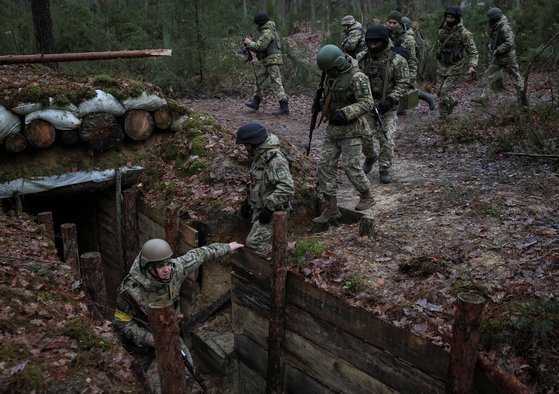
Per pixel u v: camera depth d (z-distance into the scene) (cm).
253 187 482
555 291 397
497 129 855
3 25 1264
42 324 387
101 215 849
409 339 379
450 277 439
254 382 550
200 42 1279
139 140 802
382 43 614
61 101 716
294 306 471
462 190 636
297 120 1073
